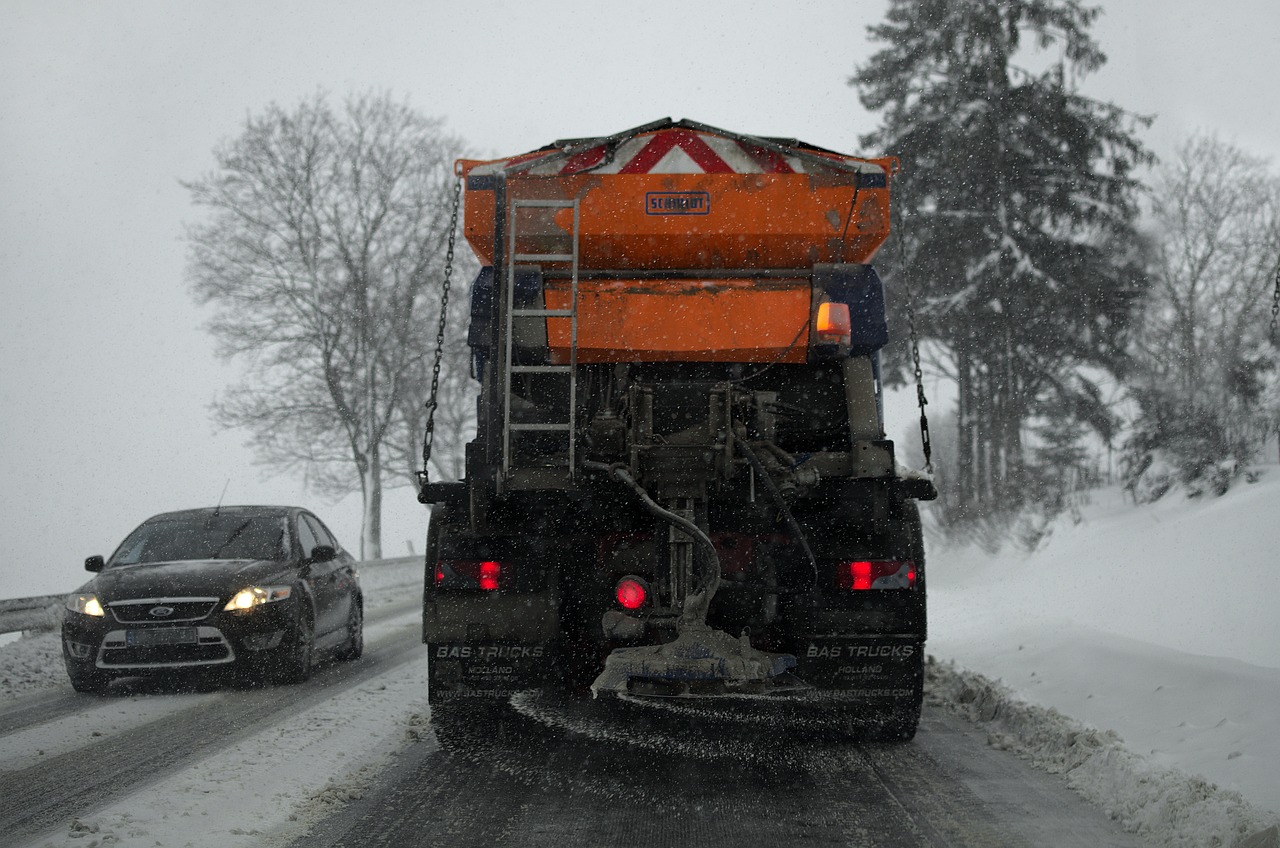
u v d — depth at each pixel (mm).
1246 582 13445
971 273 28406
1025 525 23000
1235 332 22750
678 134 8023
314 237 37469
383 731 8242
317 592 11523
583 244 8023
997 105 29109
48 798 6406
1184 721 6965
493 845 5391
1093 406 29406
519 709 7570
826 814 5926
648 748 7574
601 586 7535
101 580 10688
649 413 6977
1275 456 21984
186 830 5594
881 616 7203
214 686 10867
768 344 7891
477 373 8211
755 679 6695
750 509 7371
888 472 7340
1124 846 5305
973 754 7348
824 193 7988
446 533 7367
